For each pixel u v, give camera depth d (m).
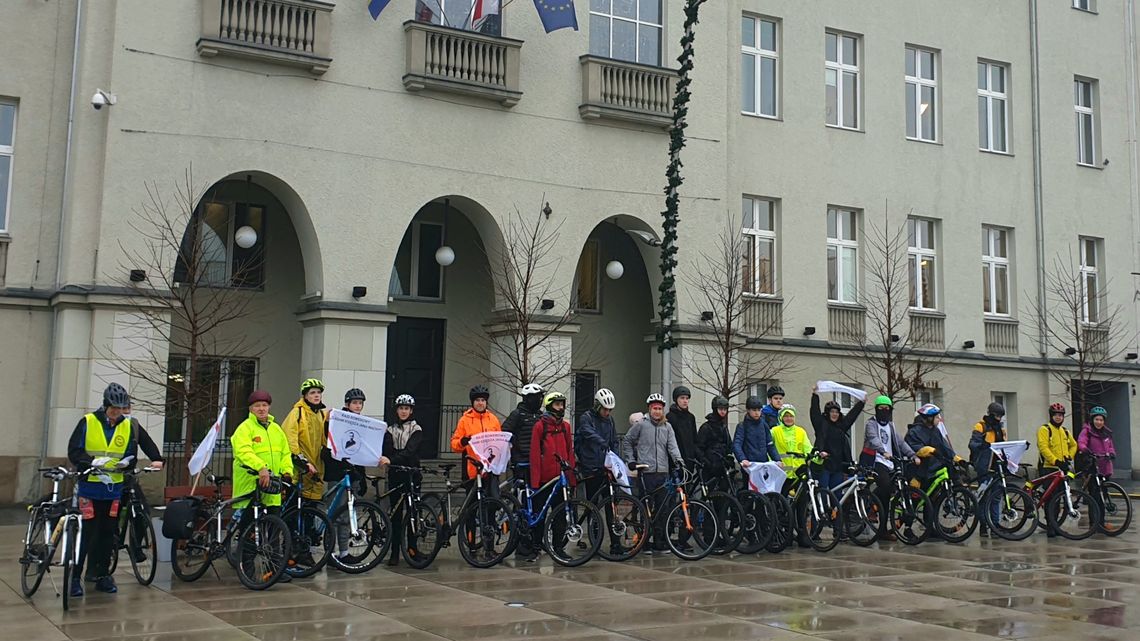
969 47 24.81
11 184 15.91
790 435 13.27
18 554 11.50
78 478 8.97
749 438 12.88
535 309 18.39
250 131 16.48
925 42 24.22
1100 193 26.39
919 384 20.91
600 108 19.05
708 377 19.92
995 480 13.93
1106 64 26.89
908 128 24.14
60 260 15.80
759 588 9.70
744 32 22.28
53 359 15.62
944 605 8.89
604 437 11.90
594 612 8.43
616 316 21.58
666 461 12.23
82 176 15.48
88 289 15.29
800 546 12.80
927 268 24.05
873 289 22.92
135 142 15.66
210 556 9.74
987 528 14.19
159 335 15.55
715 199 20.23
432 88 17.78
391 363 19.77
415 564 10.76
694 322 19.88
